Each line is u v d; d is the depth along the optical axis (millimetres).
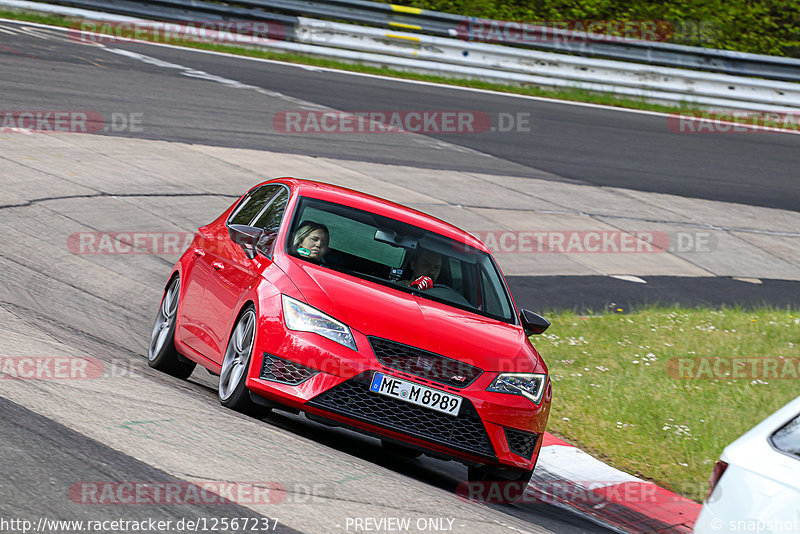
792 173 81000
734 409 33625
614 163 75875
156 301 37344
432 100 82562
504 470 22125
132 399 21344
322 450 21297
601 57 96062
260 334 22078
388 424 21203
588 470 26859
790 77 96938
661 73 96312
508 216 60688
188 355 26594
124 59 76938
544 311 45188
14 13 83438
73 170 50688
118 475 16188
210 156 59000
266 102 73438
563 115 86562
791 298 55562
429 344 21859
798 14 106562
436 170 66812
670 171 76500
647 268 57000
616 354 39031
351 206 26734
